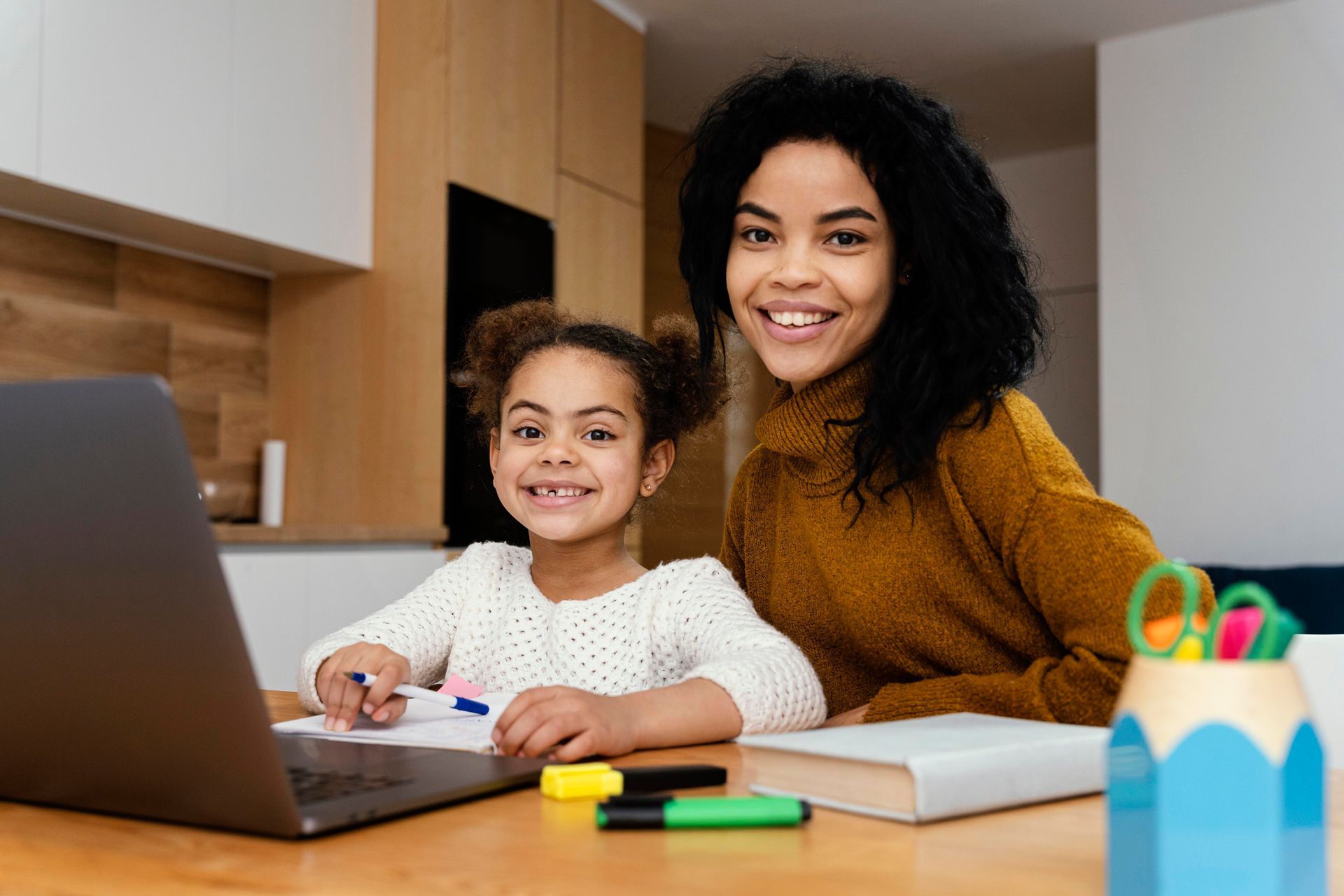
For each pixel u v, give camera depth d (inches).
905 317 45.9
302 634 105.5
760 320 46.5
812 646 49.2
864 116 44.2
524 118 139.0
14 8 95.1
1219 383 155.7
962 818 24.0
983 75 179.9
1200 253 158.1
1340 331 148.3
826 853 21.3
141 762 23.5
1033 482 40.5
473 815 24.4
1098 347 212.5
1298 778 16.1
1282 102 153.5
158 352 122.6
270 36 119.0
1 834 23.5
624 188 156.9
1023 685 38.4
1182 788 16.0
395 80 131.4
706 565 46.4
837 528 46.6
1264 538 151.6
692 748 33.5
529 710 30.8
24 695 24.5
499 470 48.9
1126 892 16.9
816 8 156.3
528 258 138.9
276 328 135.9
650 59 172.2
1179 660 17.1
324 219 125.3
